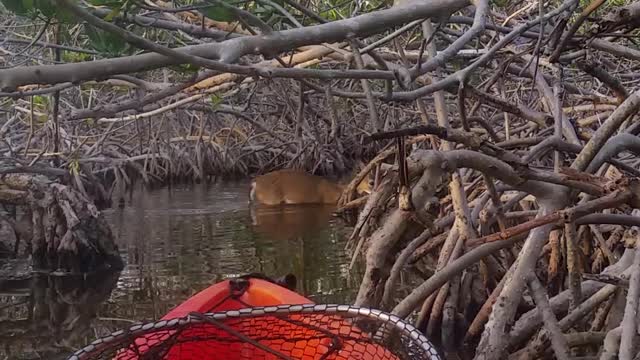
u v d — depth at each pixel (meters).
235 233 11.02
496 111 9.48
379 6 5.88
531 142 5.57
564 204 4.39
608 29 3.54
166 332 3.37
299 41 3.32
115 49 3.09
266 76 3.27
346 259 8.84
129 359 3.24
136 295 7.88
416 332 3.15
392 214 5.04
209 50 3.16
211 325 3.49
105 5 3.12
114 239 10.05
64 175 10.11
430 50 5.73
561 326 4.73
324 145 17.19
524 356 4.90
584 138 6.10
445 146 6.29
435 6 3.74
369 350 3.43
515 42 6.27
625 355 3.51
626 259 5.01
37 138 11.94
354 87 11.66
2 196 9.55
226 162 19.27
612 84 4.30
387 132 3.67
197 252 9.73
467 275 6.53
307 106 14.70
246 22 3.24
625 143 4.29
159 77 9.75
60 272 9.17
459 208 5.31
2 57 7.94
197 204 14.48
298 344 3.71
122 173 17.33
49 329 6.97
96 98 10.80
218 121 19.58
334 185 13.94
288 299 4.82
